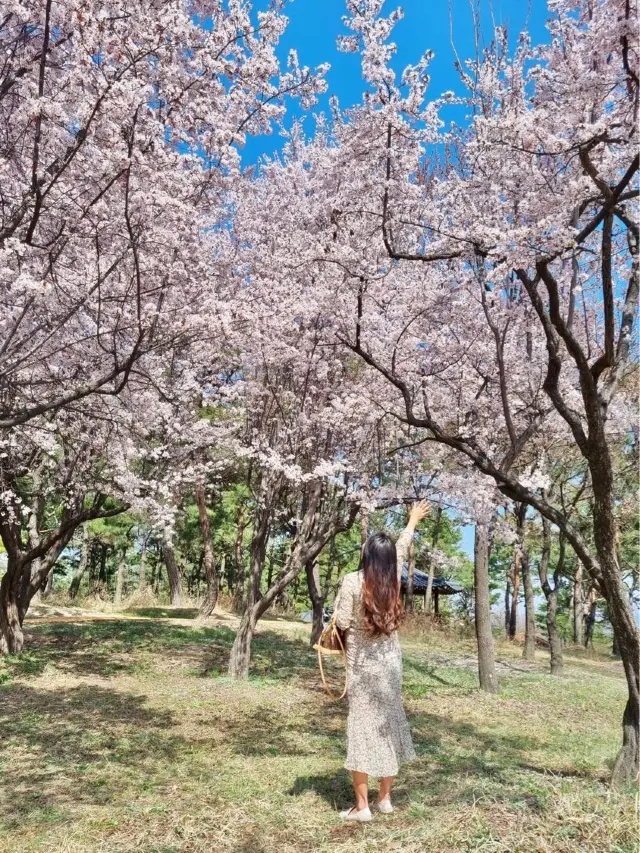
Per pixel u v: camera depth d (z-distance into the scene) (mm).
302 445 10844
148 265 7008
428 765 5613
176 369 10398
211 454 12719
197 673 11180
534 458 12266
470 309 8789
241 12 6133
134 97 4969
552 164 6590
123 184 5867
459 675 13656
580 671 16219
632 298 5414
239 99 6348
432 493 10648
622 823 3055
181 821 3889
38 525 13430
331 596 32594
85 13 4770
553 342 5551
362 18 6129
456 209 7129
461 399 10039
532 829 3059
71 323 7219
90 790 4805
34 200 5559
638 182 5609
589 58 5348
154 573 38312
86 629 15109
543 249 4828
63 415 9586
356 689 3725
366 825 3574
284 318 8875
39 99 4863
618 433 12617
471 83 7266
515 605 28203
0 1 5141
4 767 5449
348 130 7371
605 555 5070
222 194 7574
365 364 11008
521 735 8273
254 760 5828
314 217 9953
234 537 24594
